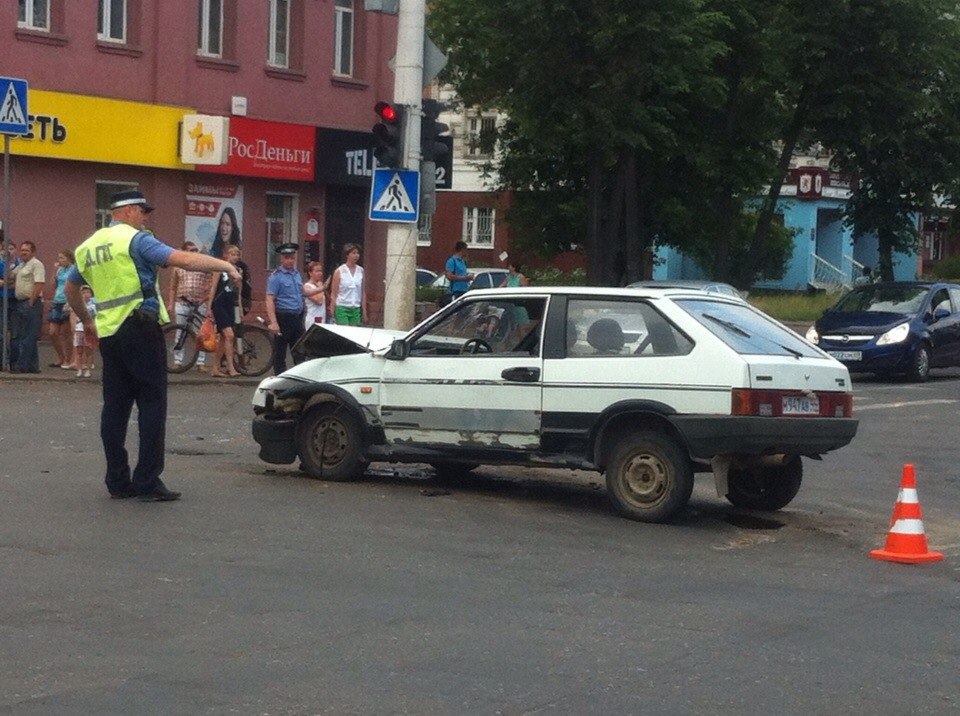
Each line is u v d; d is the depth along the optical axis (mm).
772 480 12102
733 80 37062
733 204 40906
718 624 8031
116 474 11211
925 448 16938
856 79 37312
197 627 7598
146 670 6809
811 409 11148
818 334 28109
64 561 9023
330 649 7254
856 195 41969
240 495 11586
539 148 34406
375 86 33750
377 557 9469
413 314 19859
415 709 6312
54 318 22250
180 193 29828
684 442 11016
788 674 7062
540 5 31438
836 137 38281
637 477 11234
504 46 33062
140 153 28625
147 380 11023
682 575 9336
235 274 10977
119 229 10984
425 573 9055
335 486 12312
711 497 12883
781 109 38250
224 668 6875
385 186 19484
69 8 27453
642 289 11617
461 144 57844
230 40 30516
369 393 12375
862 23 36406
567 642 7523
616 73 31938
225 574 8820
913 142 39094
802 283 60406
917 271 66812
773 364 10992
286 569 9008
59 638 7312
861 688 6855
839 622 8180
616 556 9859
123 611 7879
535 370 11625
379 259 34688
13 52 26594
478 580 8914
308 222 32688
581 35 31906
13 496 11195
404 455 12234
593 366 11406
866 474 14711
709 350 11008
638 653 7355
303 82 32062
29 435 14945
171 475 12523
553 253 43031
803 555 10203
